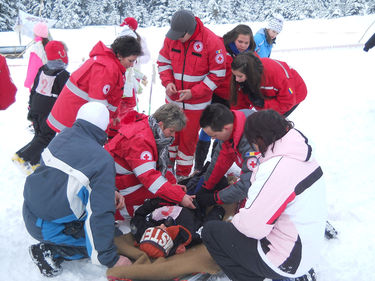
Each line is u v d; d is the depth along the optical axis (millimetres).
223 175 2807
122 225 2592
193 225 2477
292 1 25234
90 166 1974
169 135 2572
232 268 2045
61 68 3248
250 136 1768
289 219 1769
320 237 1837
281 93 2994
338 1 23594
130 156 2439
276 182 1689
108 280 2086
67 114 2869
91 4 25469
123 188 2607
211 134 2398
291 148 1725
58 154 2020
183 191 2572
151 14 26953
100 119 2068
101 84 2709
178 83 3264
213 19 23766
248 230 1783
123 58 2789
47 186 2014
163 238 2268
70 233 2152
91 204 1990
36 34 4285
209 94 3221
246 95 3283
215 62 3061
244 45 3305
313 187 1766
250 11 27109
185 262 2176
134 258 2250
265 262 1841
